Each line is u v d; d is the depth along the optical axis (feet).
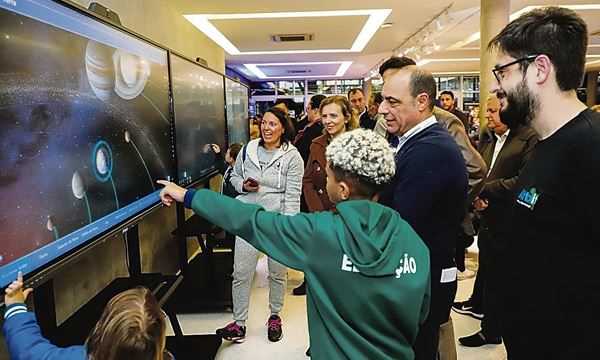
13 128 4.27
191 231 11.20
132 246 8.28
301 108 36.27
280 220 4.09
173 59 9.81
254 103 51.06
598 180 3.60
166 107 9.24
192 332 10.27
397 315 3.77
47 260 4.79
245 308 9.84
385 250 3.73
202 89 12.73
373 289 3.68
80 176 5.56
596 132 3.66
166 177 9.12
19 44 4.38
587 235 3.73
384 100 5.74
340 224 3.86
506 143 8.84
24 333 4.01
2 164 4.09
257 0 14.85
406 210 5.13
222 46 24.61
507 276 4.42
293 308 11.55
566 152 3.78
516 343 4.39
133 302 4.00
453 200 5.33
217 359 9.17
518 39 4.01
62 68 5.18
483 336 9.36
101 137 6.17
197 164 12.00
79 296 7.63
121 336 3.74
